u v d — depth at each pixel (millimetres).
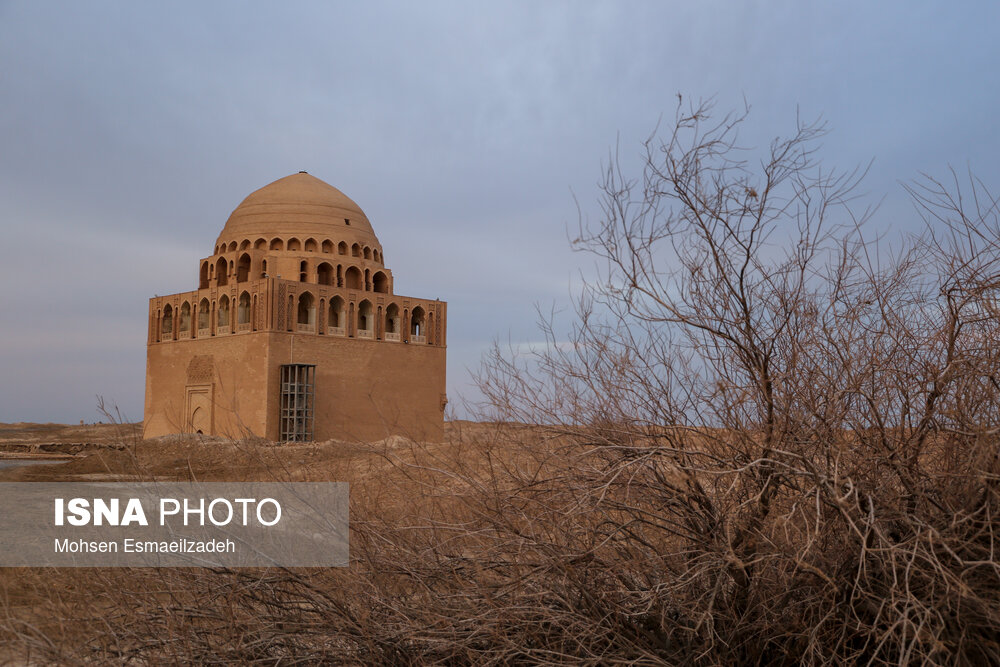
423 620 5234
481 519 5180
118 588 5340
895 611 4309
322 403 47375
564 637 4855
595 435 5129
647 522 5090
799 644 4762
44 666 4871
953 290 4898
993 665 4492
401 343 51500
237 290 48031
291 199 54688
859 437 4836
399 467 5773
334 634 5250
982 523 4430
